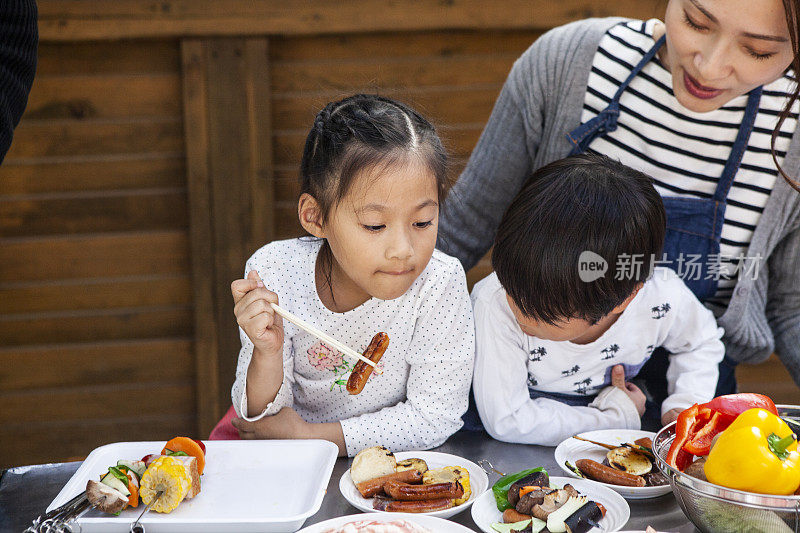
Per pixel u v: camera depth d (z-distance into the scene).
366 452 1.34
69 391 3.38
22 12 1.35
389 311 1.51
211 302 3.35
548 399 1.60
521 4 3.17
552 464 1.43
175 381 3.46
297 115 3.27
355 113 1.35
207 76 3.16
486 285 1.62
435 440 1.50
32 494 1.30
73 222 3.30
